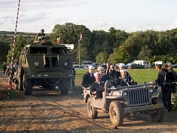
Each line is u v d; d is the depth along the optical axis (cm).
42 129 1039
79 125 1094
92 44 10750
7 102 1731
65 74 2103
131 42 9469
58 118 1238
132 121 1149
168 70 1338
